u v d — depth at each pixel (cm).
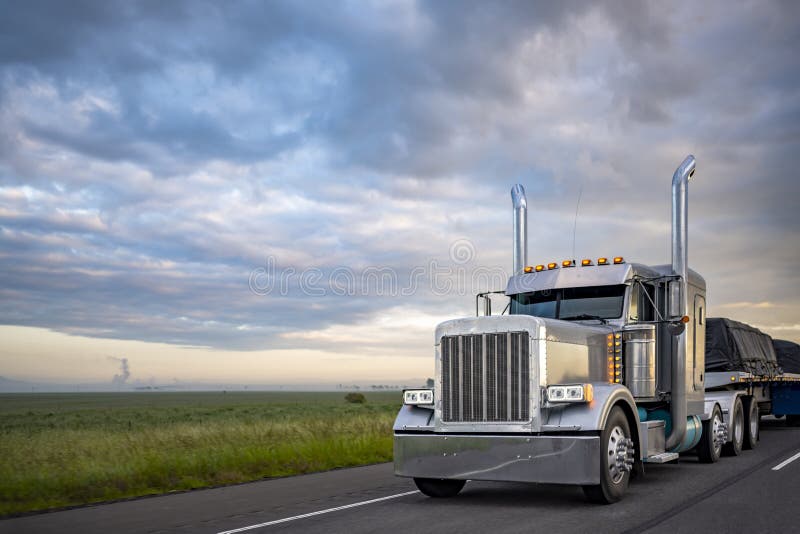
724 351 1694
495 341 961
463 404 968
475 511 907
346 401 11006
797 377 2205
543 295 1202
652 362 1123
